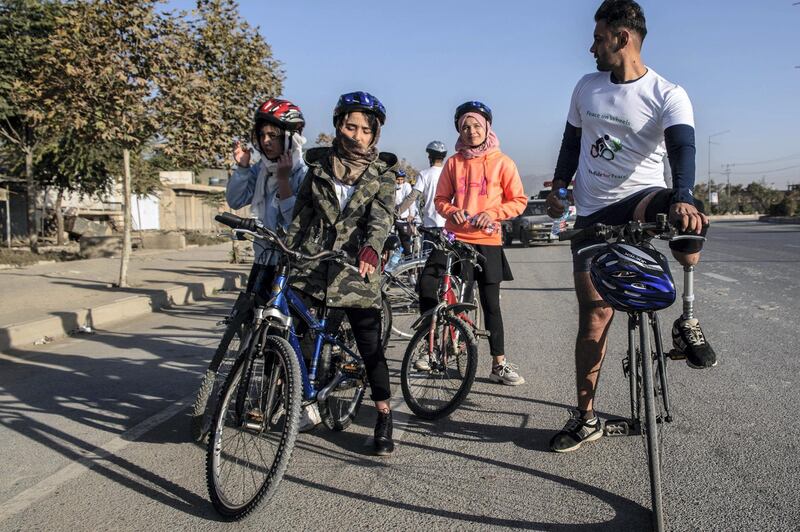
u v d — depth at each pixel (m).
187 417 4.43
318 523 2.88
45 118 10.34
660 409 3.25
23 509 3.08
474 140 4.98
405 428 4.12
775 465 3.33
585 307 3.48
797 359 5.52
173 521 2.94
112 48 9.74
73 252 19.72
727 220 56.19
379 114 3.48
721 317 7.59
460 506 3.01
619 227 2.89
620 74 3.24
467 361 4.16
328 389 3.63
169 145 10.39
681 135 2.96
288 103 3.77
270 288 3.78
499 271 5.02
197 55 11.12
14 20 17.09
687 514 2.86
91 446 3.89
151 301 9.67
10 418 4.43
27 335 7.08
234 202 4.06
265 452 2.98
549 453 3.62
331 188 3.47
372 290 3.51
